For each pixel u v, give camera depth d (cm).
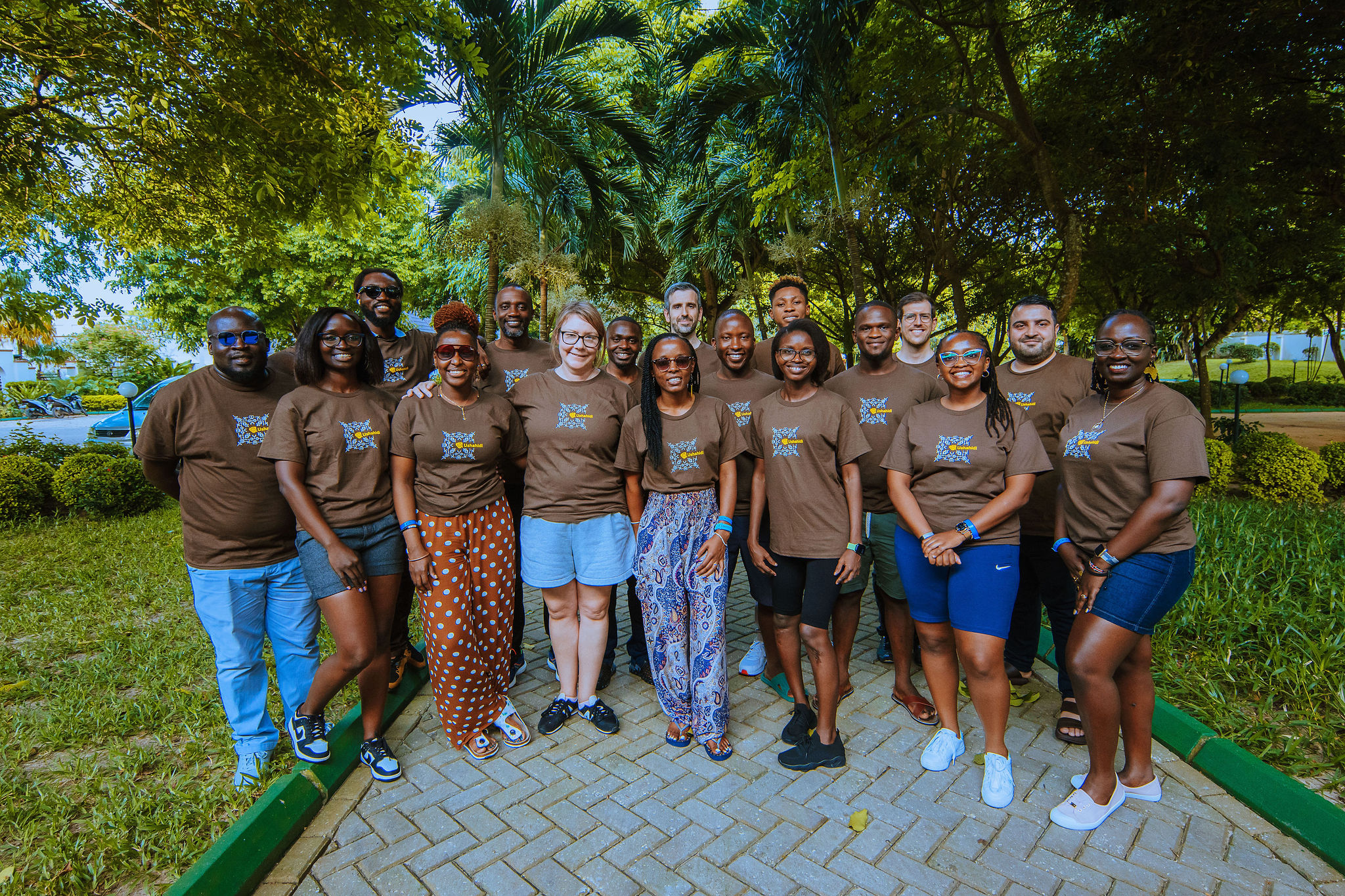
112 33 484
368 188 638
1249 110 773
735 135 1241
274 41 529
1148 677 270
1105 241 939
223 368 285
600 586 338
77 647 448
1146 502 246
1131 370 258
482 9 748
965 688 377
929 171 1105
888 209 1216
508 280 993
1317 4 644
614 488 342
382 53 537
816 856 251
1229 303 878
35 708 371
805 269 1452
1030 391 352
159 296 1432
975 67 885
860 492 310
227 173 628
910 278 1452
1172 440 242
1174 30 696
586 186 1108
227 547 287
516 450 346
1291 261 898
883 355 366
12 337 732
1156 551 251
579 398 335
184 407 277
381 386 379
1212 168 746
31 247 732
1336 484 886
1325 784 276
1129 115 835
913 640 406
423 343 402
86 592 553
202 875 225
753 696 382
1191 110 795
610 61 1348
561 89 856
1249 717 324
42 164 569
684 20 1105
